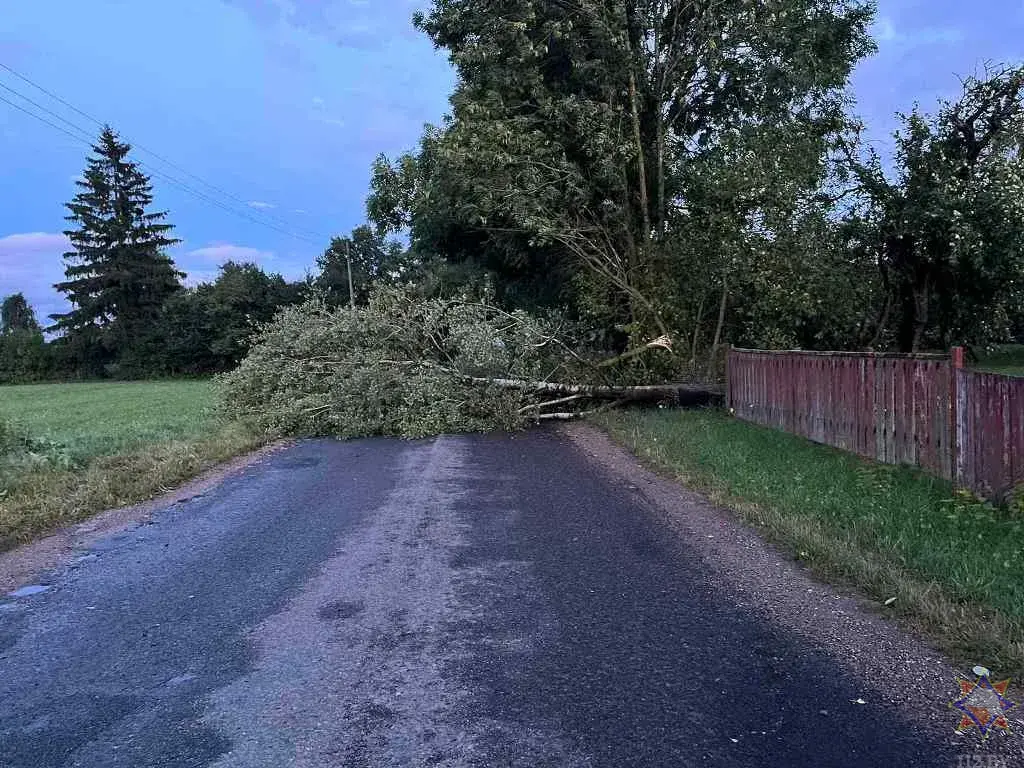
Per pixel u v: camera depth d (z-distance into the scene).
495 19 15.42
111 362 51.38
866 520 5.85
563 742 3.09
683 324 15.17
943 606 4.20
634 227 16.66
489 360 12.62
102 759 3.04
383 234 18.62
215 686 3.67
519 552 5.74
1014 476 6.05
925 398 7.48
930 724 3.18
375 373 12.36
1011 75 11.70
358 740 3.14
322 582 5.15
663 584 4.96
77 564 5.80
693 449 9.48
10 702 3.57
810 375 10.08
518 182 15.27
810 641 4.01
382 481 8.66
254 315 47.84
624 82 15.87
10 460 9.05
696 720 3.24
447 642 4.11
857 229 13.27
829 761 2.93
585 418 13.74
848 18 17.06
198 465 9.69
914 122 12.37
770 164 13.77
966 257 11.93
